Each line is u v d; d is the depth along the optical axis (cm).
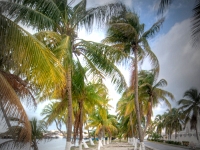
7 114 473
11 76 727
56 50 695
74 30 949
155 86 1923
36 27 779
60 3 962
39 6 826
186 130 5106
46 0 827
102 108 1752
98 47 901
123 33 1290
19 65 505
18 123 538
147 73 2212
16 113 489
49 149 2373
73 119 1611
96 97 1480
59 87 621
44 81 496
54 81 508
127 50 1382
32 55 477
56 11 867
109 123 3438
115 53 955
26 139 607
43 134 1033
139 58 1407
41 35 737
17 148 668
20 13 673
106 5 942
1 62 643
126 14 1259
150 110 1883
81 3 963
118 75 927
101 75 1051
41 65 477
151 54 1326
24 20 702
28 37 483
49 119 1156
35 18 715
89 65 1012
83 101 1501
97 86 1490
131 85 1306
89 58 969
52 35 757
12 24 479
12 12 626
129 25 1215
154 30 1374
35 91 815
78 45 946
